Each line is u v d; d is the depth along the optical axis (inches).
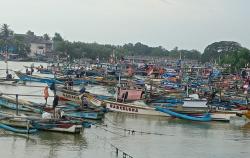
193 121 2792.8
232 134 2455.7
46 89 2596.0
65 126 2121.1
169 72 6402.6
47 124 2123.5
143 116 2849.4
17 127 2122.3
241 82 5221.5
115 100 3053.6
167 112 2842.0
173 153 1936.5
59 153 1817.2
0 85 4377.5
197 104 3078.2
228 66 7829.7
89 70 5979.3
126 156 1809.8
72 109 2534.5
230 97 3870.6
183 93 3838.6
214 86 4623.5
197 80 5428.2
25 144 1918.1
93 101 2925.7
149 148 1995.6
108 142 2055.9
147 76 5895.7
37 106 2554.1
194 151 2000.5
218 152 2010.3
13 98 2701.8
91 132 2239.2
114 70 6048.2
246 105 3277.6
